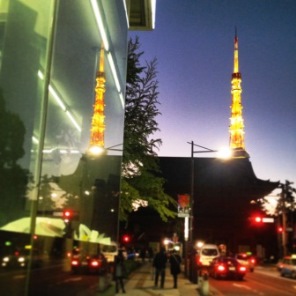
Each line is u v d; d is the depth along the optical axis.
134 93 26.50
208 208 97.06
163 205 27.36
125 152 24.92
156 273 23.38
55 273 4.93
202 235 95.62
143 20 15.02
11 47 4.42
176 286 23.02
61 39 5.12
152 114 26.47
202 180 100.19
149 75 26.86
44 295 4.54
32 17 4.61
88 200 6.68
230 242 94.00
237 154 63.56
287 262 41.88
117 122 9.64
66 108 5.52
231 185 98.00
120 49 9.75
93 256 7.02
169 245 57.53
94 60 7.11
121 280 19.72
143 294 19.66
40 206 4.46
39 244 4.41
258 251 83.50
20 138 4.33
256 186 96.81
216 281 33.12
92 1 6.73
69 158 5.66
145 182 26.08
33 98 4.50
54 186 4.95
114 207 9.30
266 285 30.81
